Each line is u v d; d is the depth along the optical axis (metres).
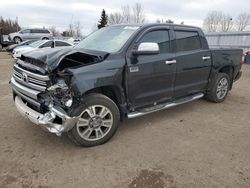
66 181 2.86
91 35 4.88
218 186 2.81
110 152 3.52
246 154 3.53
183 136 4.08
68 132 3.48
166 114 5.11
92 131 3.62
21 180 2.86
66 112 3.32
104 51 3.88
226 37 20.31
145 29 4.15
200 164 3.24
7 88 7.20
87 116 3.52
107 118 3.73
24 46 14.81
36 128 4.23
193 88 5.12
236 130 4.37
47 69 3.25
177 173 3.04
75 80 3.23
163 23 4.48
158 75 4.23
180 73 4.63
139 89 4.04
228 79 5.97
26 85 3.62
